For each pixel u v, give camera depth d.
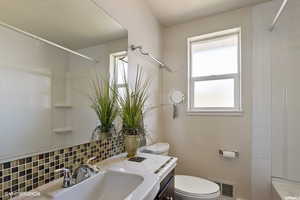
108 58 1.32
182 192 1.52
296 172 1.65
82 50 1.10
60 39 0.96
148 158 1.32
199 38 2.20
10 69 0.73
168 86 2.29
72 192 0.80
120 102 1.39
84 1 1.12
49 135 0.89
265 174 1.76
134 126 1.35
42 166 0.85
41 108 0.85
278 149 1.72
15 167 0.74
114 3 1.38
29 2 0.81
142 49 1.78
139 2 1.74
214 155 2.02
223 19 2.02
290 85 1.70
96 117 1.20
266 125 1.77
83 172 0.90
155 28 2.10
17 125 0.75
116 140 1.40
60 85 0.96
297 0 1.68
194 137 2.13
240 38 1.93
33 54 0.82
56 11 0.94
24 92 0.78
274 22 1.64
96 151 1.20
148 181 0.87
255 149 1.81
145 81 1.85
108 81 1.31
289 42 1.71
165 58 2.33
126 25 1.52
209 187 1.59
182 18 2.14
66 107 0.99
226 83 2.08
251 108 1.85
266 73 1.79
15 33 0.75
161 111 2.27
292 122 1.68
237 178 1.90
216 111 2.01
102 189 0.97
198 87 2.22
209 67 2.17
